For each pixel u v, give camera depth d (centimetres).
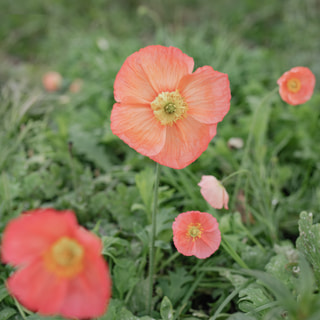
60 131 65
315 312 35
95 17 133
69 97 82
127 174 61
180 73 41
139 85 41
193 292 52
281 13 124
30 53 123
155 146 41
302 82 48
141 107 41
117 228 54
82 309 34
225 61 86
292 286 47
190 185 56
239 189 60
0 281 48
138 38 125
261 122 63
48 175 59
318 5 117
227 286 50
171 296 50
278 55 97
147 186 51
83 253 34
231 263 52
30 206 56
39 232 34
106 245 47
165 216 50
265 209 57
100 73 83
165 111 41
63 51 113
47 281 34
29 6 140
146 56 41
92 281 34
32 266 34
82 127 68
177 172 58
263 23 126
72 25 132
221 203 46
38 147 62
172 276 50
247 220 55
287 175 62
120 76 41
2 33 128
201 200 56
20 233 33
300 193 61
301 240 46
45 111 74
